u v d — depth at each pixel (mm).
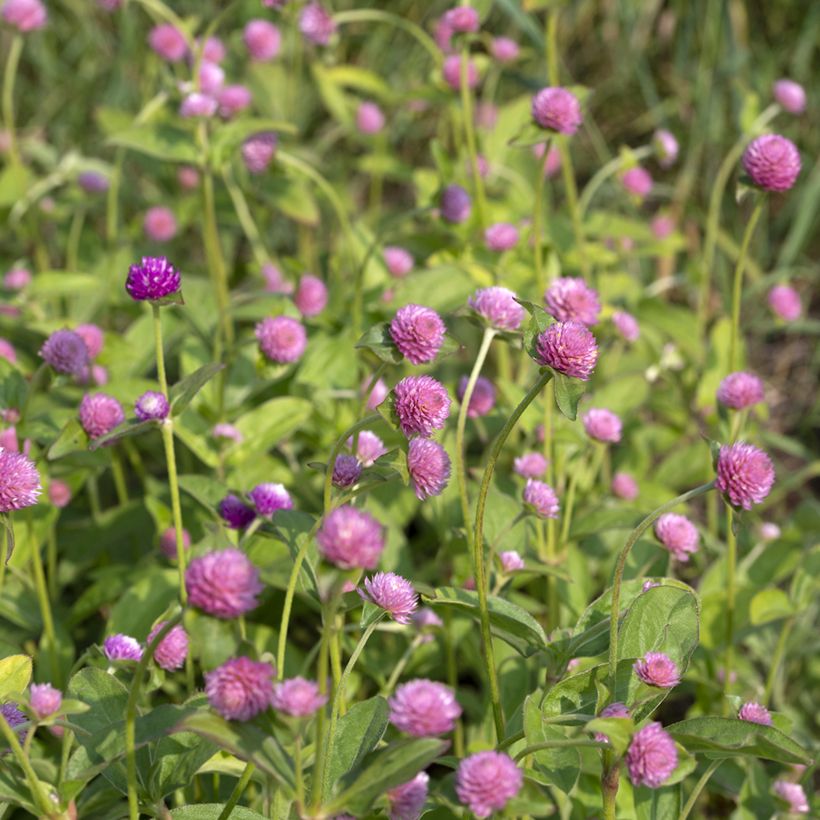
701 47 9039
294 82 7543
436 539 5539
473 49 7953
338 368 5051
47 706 2684
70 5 9141
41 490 3301
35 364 5438
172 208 7629
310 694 2438
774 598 4508
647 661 3020
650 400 6230
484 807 2520
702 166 8742
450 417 4633
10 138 6480
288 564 4445
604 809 3020
